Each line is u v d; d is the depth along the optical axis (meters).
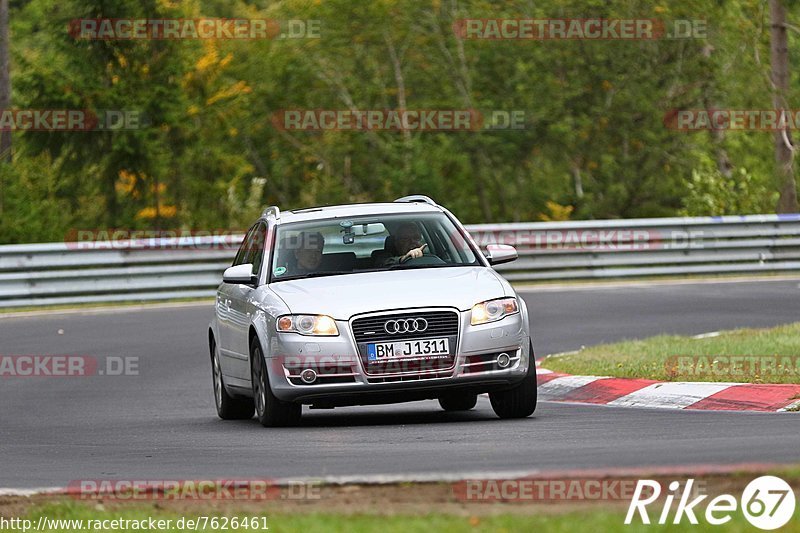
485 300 35.81
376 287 36.22
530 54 160.25
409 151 161.25
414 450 29.50
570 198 160.12
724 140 148.75
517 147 164.00
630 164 158.12
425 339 35.28
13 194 112.06
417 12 166.00
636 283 88.12
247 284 38.91
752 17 146.00
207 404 46.50
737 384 39.22
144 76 128.25
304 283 37.53
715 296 77.88
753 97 141.38
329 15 165.75
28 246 83.12
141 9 126.06
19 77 123.06
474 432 32.94
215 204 135.50
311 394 35.34
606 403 41.50
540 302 77.50
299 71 166.88
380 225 39.41
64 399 48.94
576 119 157.25
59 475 29.12
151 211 131.25
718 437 29.02
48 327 71.94
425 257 38.56
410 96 169.38
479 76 165.88
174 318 74.81
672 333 61.53
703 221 92.81
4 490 25.77
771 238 94.19
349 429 35.44
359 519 20.30
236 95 148.25
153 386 51.84
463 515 20.28
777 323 63.97
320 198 161.38
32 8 159.12
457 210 164.75
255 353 37.41
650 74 156.00
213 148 139.75
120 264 84.81
